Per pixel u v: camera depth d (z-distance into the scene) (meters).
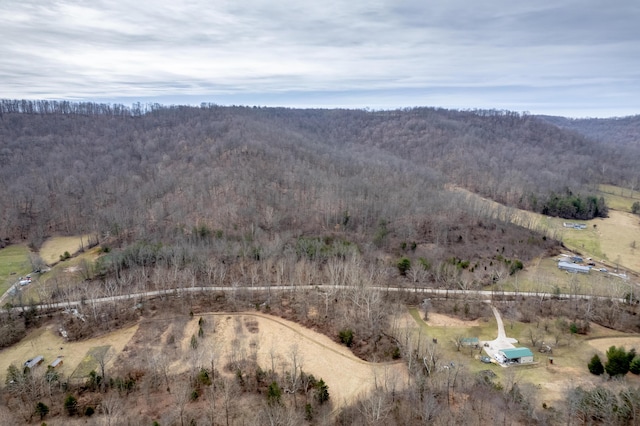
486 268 117.75
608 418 59.59
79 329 88.50
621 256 134.25
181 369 77.00
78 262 122.44
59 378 73.12
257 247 120.62
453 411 64.69
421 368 74.56
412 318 95.38
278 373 75.62
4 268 121.19
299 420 64.25
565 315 95.38
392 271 114.38
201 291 104.06
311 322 92.31
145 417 65.50
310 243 122.31
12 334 86.06
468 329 91.06
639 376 73.00
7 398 69.19
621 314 93.19
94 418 65.56
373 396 67.50
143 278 107.88
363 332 87.56
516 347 83.44
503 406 64.88
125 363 78.69
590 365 75.19
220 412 66.31
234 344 84.69
